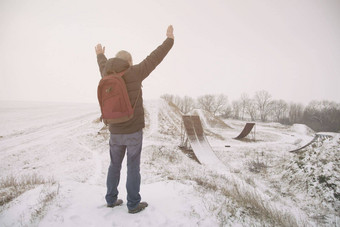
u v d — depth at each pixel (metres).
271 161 17.64
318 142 11.87
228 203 3.49
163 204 3.00
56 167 14.53
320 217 6.70
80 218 2.46
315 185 9.09
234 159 19.09
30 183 6.32
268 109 127.88
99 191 3.58
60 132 28.12
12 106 75.75
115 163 2.66
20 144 21.28
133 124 2.46
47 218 2.45
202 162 16.66
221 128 53.31
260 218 3.20
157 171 12.26
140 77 2.47
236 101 134.50
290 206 7.46
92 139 25.05
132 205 2.61
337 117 101.44
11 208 2.91
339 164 9.49
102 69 2.85
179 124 41.72
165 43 2.71
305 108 121.38
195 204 3.10
